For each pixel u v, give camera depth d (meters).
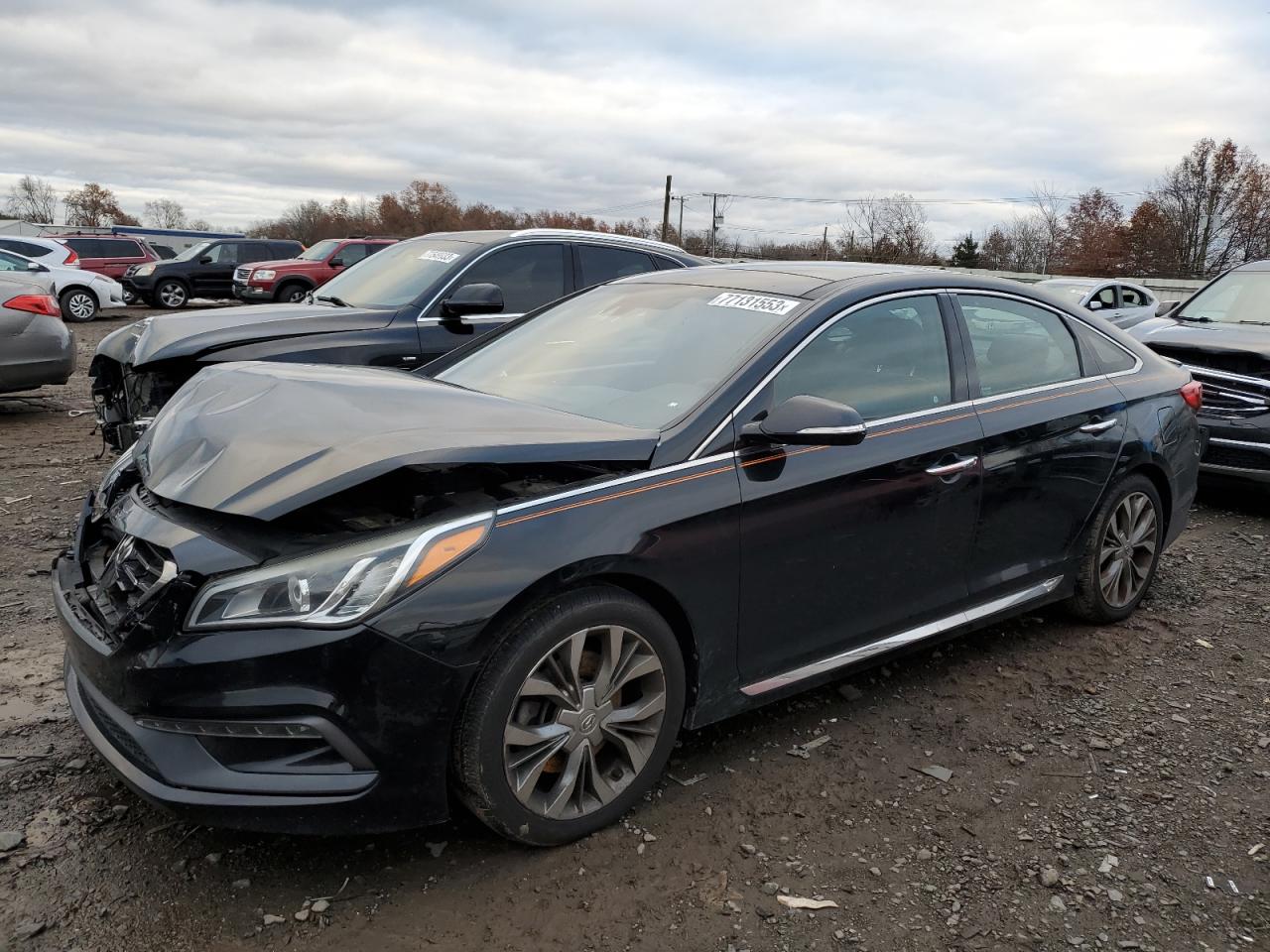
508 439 2.67
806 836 2.90
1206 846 2.90
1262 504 7.12
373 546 2.44
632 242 7.48
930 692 3.88
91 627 2.64
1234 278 8.12
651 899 2.60
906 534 3.49
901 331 3.65
